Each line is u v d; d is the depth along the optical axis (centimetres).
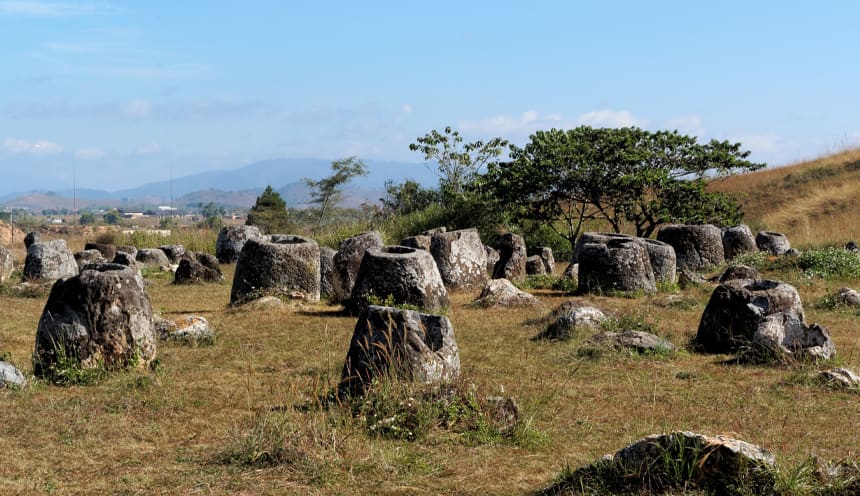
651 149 3031
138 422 849
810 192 4359
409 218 3384
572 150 2962
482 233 3247
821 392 999
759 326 1198
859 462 651
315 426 761
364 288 1606
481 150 3688
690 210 3019
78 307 1041
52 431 815
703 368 1143
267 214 5844
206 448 764
